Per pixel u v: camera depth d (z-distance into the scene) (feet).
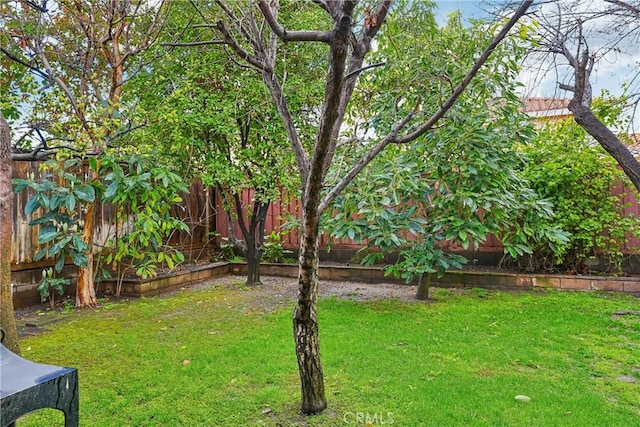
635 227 17.24
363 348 10.48
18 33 14.97
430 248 14.84
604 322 12.60
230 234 19.80
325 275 20.79
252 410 7.55
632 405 7.61
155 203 15.15
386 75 10.35
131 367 9.57
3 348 4.55
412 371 9.09
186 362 9.80
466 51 9.77
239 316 14.01
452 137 13.58
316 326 7.51
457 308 14.60
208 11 10.06
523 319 13.04
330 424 7.05
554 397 7.86
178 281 19.10
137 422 7.19
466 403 7.65
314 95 16.97
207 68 16.75
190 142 16.57
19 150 13.99
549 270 18.92
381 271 19.88
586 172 17.61
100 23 15.92
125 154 14.42
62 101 13.87
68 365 9.73
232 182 17.33
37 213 15.38
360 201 12.96
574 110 13.80
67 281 15.35
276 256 22.82
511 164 14.88
